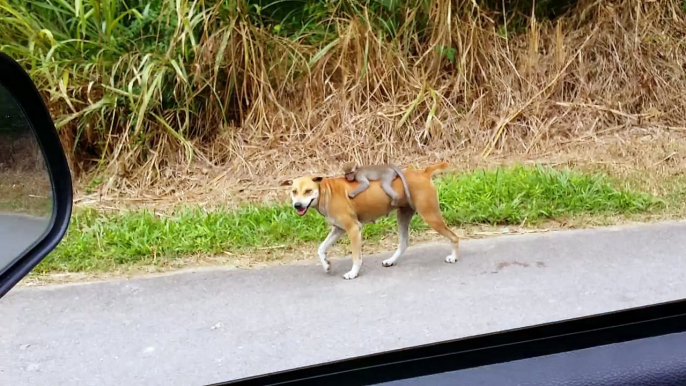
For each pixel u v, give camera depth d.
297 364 2.78
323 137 6.06
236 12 6.05
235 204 5.07
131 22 6.22
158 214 4.91
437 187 5.19
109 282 3.75
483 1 7.05
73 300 3.49
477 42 6.73
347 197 3.82
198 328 3.17
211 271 3.94
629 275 3.69
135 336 3.07
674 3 7.45
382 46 6.48
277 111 6.15
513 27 7.21
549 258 4.02
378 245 4.41
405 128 6.26
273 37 6.24
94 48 5.77
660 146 6.25
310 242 4.42
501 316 3.21
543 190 5.09
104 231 4.44
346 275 3.82
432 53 6.63
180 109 5.79
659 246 4.16
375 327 3.14
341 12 6.65
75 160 5.54
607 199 5.01
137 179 5.48
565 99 6.86
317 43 6.46
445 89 6.60
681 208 4.91
